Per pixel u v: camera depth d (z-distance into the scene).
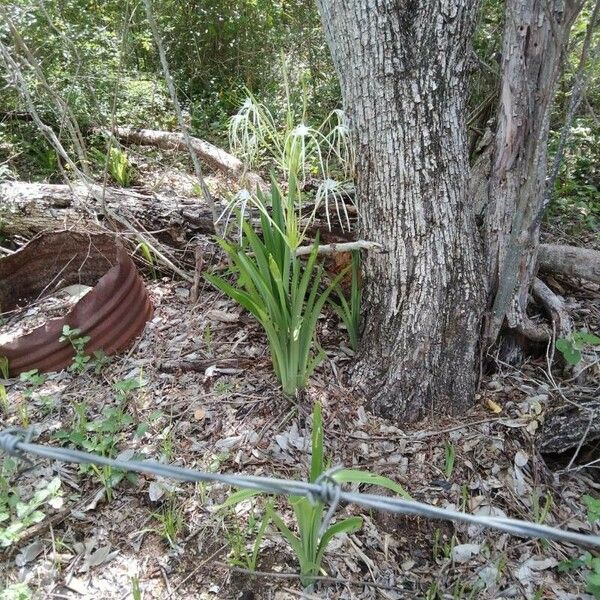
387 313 2.42
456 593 1.86
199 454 2.24
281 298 2.22
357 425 2.38
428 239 2.28
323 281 2.95
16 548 1.95
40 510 2.05
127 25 3.49
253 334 2.78
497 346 2.66
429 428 2.38
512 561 2.01
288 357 2.36
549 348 2.65
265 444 2.27
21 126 4.30
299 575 1.88
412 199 2.23
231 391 2.48
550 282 3.12
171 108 5.20
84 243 3.20
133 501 2.11
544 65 2.25
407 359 2.39
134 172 4.18
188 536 1.99
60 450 1.20
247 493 1.75
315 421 1.70
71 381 2.63
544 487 2.24
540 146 2.24
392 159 2.20
